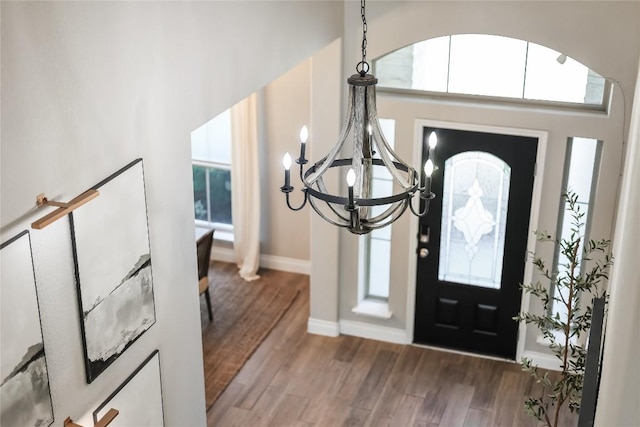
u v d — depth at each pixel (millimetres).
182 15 4211
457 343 6938
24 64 3193
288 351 6945
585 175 6133
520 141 6129
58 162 3447
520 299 6586
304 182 3529
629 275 2598
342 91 6469
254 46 4984
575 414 6164
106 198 3783
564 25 5684
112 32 3689
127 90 3859
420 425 6059
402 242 6719
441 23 5996
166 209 4367
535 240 6316
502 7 5789
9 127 3154
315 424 6078
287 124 7734
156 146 4176
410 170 3551
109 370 4066
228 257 8461
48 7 3279
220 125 8086
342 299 7094
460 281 6734
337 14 6141
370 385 6508
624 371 2557
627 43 5586
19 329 3311
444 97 6281
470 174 6367
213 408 6227
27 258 3307
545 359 6648
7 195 3186
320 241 6871
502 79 6102
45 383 3529
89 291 3762
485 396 6371
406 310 6930
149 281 4273
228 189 8328
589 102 5953
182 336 4746
